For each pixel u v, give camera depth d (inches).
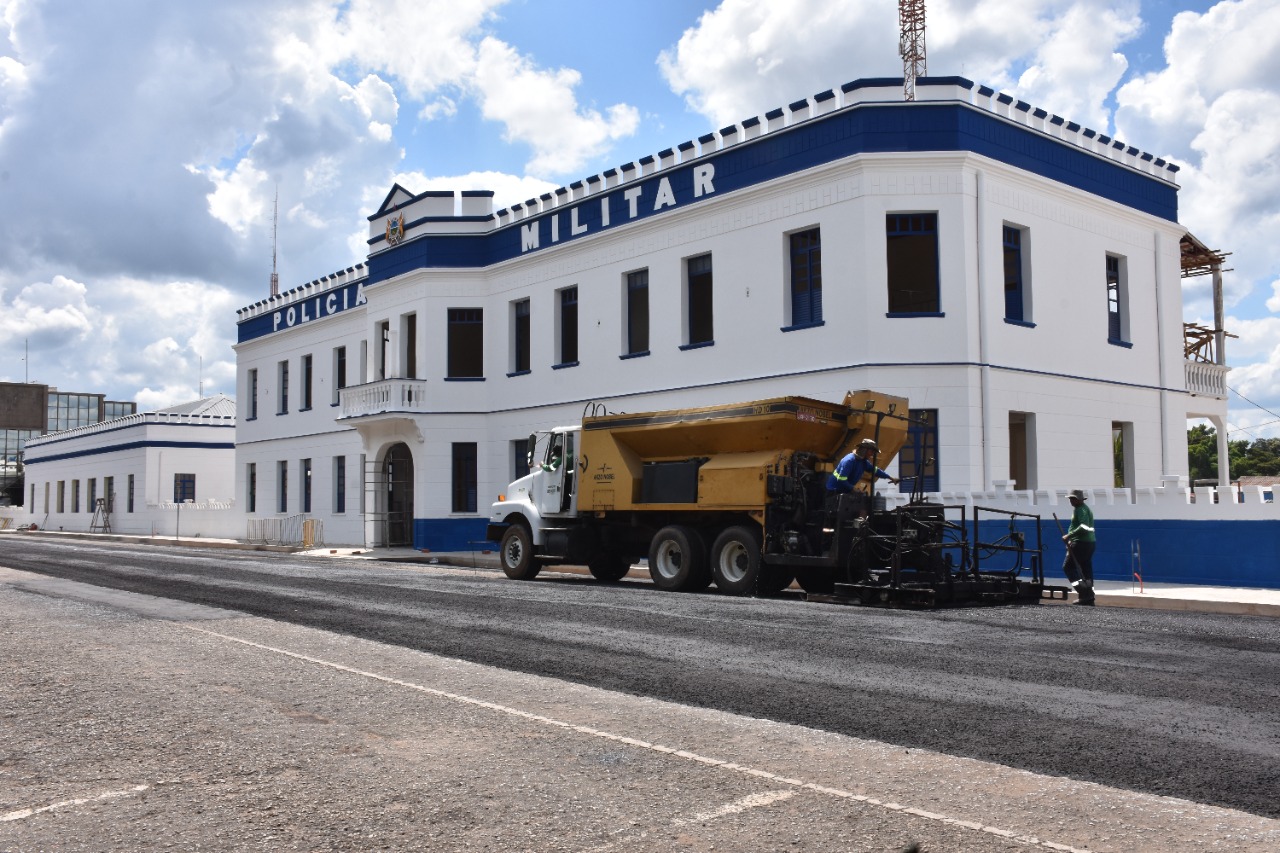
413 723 286.4
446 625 487.5
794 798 218.8
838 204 871.7
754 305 935.0
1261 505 668.7
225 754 255.0
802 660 385.4
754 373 932.6
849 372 855.7
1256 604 572.7
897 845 191.6
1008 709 301.7
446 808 212.5
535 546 803.4
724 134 966.4
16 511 2827.3
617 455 745.6
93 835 198.2
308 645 429.1
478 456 1242.6
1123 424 1015.0
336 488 1493.6
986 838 195.8
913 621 499.2
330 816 208.2
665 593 665.6
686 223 1003.9
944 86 859.4
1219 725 282.0
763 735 274.2
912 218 860.0
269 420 1669.5
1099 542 745.0
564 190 1143.0
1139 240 1035.9
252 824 203.8
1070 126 963.3
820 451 681.0
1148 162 1056.2
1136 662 378.9
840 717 293.4
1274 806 215.2
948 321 841.5
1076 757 251.1
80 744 265.4
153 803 217.3
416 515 1254.9
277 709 304.3
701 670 366.3
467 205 1268.5
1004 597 607.5
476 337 1270.9
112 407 4635.8
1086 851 189.8
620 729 281.4
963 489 829.2
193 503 1892.2
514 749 258.4
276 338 1658.5
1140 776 235.6
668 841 193.6
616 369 1072.8
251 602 589.3
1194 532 698.2
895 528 611.2
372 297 1357.0
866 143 854.5
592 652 406.9
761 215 933.8
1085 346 956.6
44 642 434.6
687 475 701.3
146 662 385.4
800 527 650.2
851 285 858.8
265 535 1491.1
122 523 2165.4
